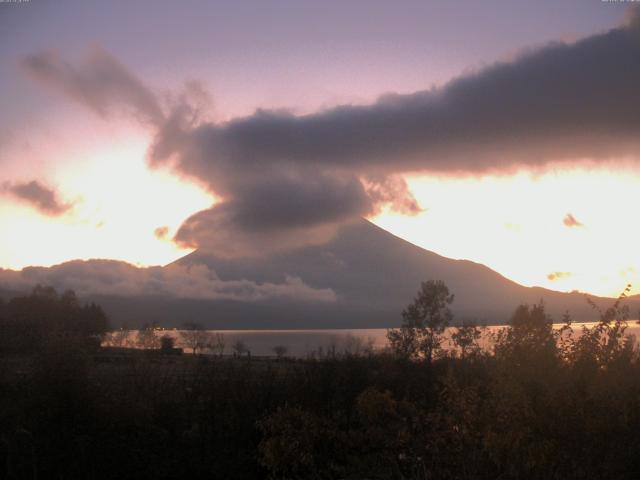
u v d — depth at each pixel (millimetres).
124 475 15680
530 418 7520
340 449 10797
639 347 8031
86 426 15477
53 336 16375
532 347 8070
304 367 19641
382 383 18062
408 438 9914
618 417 7395
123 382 17312
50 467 15008
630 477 7266
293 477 11172
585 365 7844
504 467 7848
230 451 16281
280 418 10977
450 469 8461
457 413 8523
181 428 16781
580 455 7395
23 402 15398
